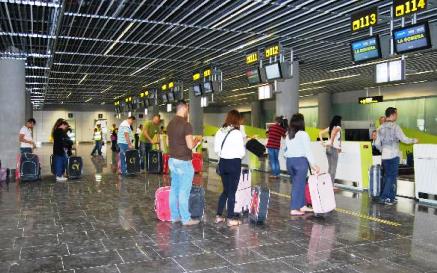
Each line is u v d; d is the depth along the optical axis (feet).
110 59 45.32
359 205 23.08
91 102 124.88
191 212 18.86
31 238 15.97
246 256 13.87
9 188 29.12
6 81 37.63
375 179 24.27
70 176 34.76
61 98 105.50
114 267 12.73
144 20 28.60
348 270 12.62
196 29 31.22
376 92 86.94
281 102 45.09
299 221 19.04
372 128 55.11
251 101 123.75
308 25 29.55
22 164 32.86
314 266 12.94
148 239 15.85
